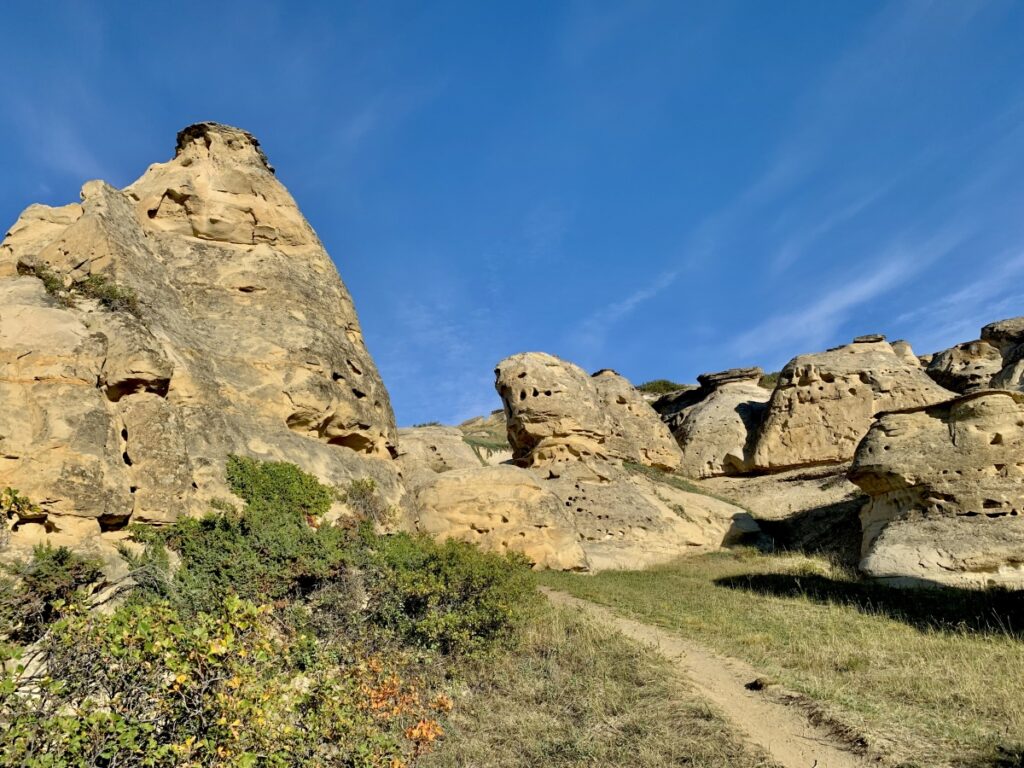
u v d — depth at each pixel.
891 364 41.12
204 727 6.58
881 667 12.17
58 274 14.89
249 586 12.01
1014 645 12.91
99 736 6.06
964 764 8.35
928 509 21.48
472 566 14.47
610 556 28.42
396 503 18.55
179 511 12.80
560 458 33.91
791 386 42.38
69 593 9.46
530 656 13.16
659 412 56.75
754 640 14.40
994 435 21.34
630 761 8.99
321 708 7.76
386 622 13.07
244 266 19.09
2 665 6.96
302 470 15.91
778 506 36.84
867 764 8.66
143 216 19.44
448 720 10.38
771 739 9.58
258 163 21.66
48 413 11.73
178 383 14.55
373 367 21.31
